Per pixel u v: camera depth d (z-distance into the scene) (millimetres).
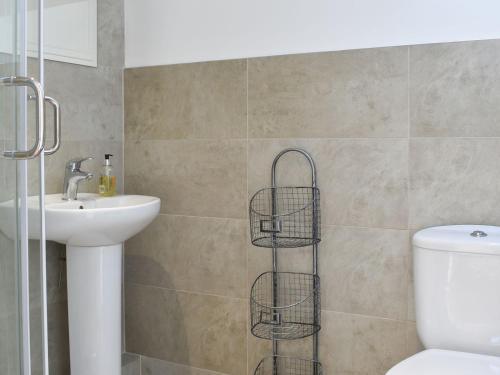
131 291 2793
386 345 2262
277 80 2389
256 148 2449
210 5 2521
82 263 2229
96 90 2596
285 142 2389
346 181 2291
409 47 2156
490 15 2039
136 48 2709
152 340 2754
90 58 2549
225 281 2555
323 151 2320
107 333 2277
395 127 2195
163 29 2637
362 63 2236
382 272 2252
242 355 2535
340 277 2328
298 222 2383
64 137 2449
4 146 1257
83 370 2271
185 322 2664
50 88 2369
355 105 2256
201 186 2584
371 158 2240
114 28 2680
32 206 1354
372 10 2213
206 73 2537
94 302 2240
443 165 2129
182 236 2645
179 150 2621
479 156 2076
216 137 2533
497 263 1823
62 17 2402
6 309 1282
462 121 2092
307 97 2338
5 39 1239
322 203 2338
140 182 2727
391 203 2221
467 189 2100
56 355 2480
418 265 1959
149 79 2674
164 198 2672
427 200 2162
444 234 1983
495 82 2039
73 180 2305
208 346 2617
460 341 1895
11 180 1288
